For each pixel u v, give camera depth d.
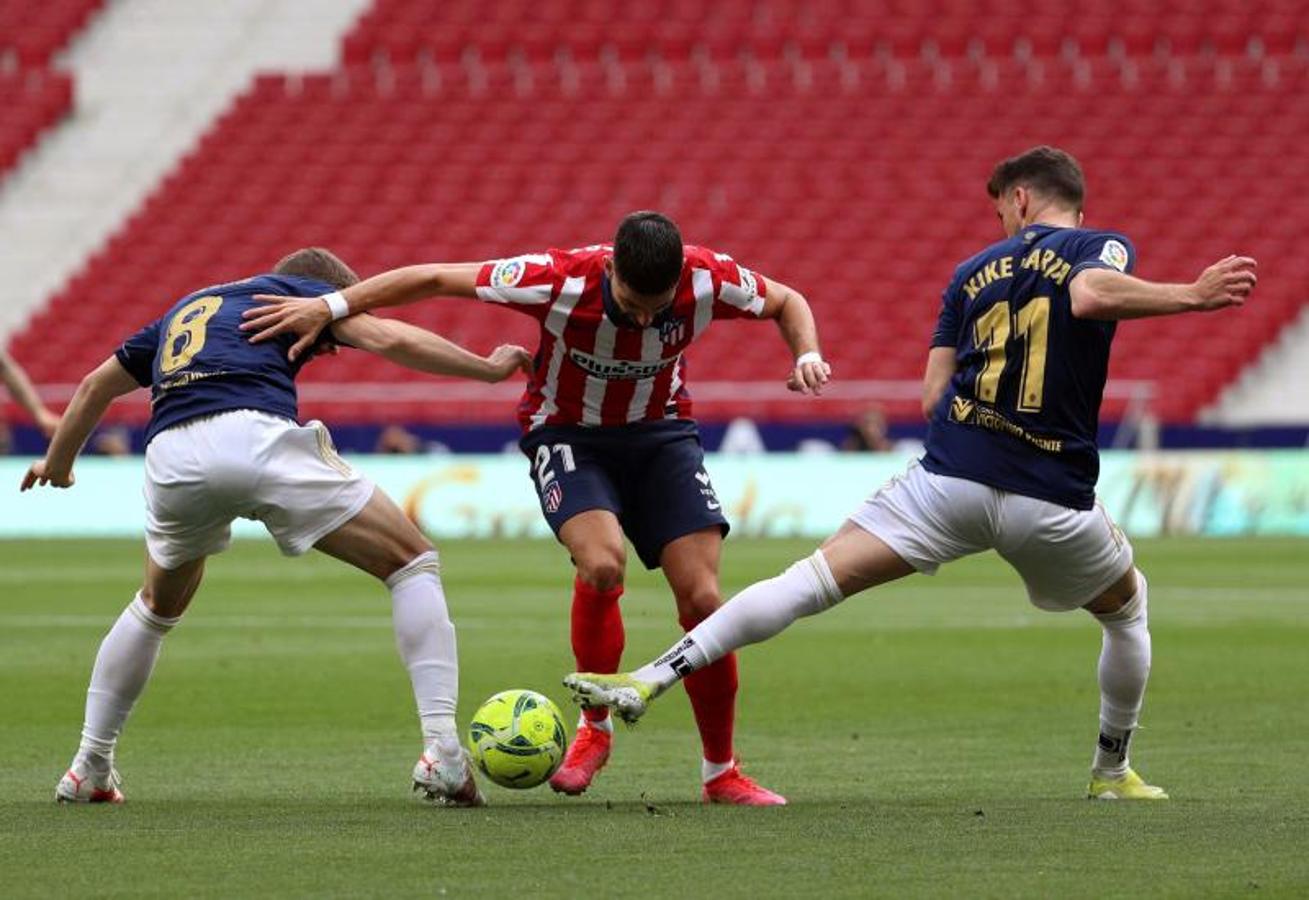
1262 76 118.19
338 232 119.19
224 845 19.12
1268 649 44.38
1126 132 116.38
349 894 16.39
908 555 22.73
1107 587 23.27
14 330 117.94
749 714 34.03
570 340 23.61
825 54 125.19
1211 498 88.88
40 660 42.25
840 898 16.19
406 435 95.00
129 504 92.62
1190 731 30.91
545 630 48.75
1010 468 22.61
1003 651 44.84
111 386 23.83
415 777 22.45
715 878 17.16
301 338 23.00
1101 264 21.94
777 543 81.31
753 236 114.75
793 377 24.06
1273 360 105.00
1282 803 22.95
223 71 129.62
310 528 22.48
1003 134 117.38
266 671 40.22
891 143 118.19
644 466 24.72
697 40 126.56
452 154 122.50
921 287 111.00
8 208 123.69
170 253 119.69
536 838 19.62
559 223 117.75
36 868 17.72
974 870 17.58
